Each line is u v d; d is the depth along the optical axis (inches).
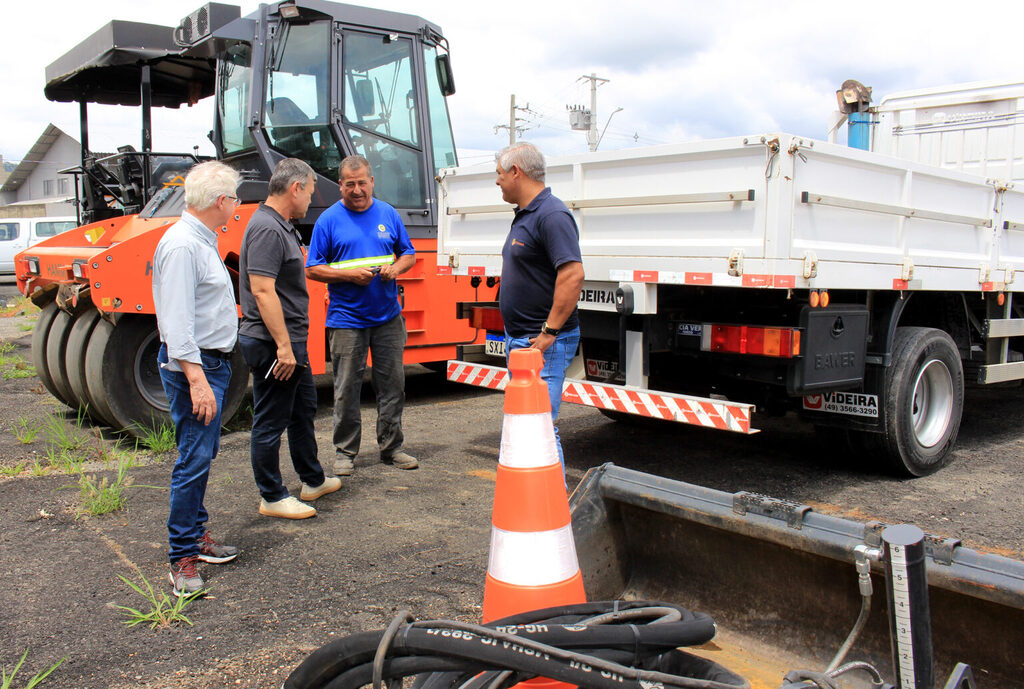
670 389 203.8
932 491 191.2
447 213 227.6
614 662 68.3
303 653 115.2
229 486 195.6
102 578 142.4
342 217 195.6
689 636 69.7
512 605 85.8
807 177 153.3
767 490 190.9
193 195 133.7
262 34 256.1
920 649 66.1
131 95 317.1
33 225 945.5
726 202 156.3
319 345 265.4
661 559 108.0
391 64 281.3
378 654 62.7
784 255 150.0
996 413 287.7
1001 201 217.8
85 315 248.1
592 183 183.5
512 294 156.3
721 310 186.2
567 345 156.0
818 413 195.8
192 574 135.6
